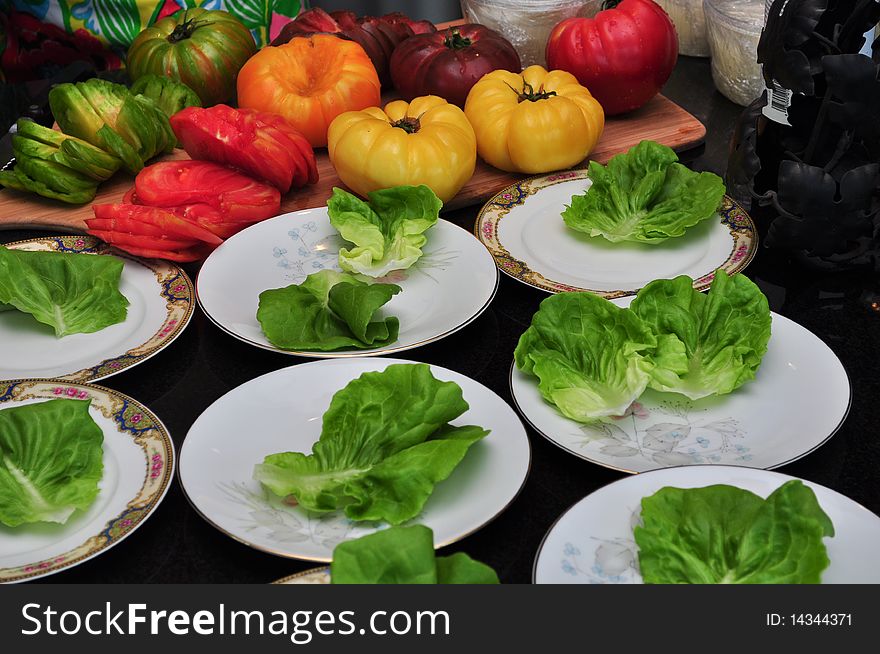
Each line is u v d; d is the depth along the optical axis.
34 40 2.01
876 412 0.95
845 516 0.77
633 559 0.76
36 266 1.12
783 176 1.06
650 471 0.81
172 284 1.15
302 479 0.84
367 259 1.17
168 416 0.99
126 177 1.42
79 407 0.89
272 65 1.45
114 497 0.85
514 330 1.10
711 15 1.49
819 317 1.08
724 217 1.22
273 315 1.04
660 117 1.51
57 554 0.79
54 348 1.07
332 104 1.43
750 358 0.96
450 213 1.36
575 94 1.39
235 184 1.30
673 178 1.25
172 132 1.46
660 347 0.96
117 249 1.21
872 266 1.15
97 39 2.00
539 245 1.23
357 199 1.25
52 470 0.85
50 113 1.61
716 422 0.92
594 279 1.15
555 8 1.59
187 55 1.55
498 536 0.83
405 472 0.80
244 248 1.21
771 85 1.13
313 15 1.62
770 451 0.88
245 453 0.89
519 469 0.84
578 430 0.91
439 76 1.47
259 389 0.95
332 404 0.88
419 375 0.87
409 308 1.12
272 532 0.80
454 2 2.52
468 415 0.91
